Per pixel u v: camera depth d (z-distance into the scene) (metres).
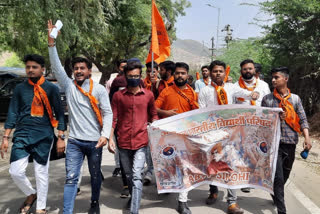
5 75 20.67
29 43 12.18
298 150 8.70
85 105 3.86
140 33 20.55
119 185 5.33
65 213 3.68
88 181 5.52
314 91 12.88
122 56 23.02
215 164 4.16
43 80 3.91
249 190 5.09
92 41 13.44
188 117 4.11
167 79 5.42
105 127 3.88
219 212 4.22
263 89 4.87
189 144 4.12
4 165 6.57
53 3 9.64
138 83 4.04
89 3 11.00
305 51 12.20
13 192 4.93
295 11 11.99
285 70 4.09
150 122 4.42
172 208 4.35
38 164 3.85
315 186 5.58
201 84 7.43
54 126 3.96
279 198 3.93
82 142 3.89
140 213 4.16
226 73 4.92
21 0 9.41
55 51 3.93
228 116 4.14
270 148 4.05
